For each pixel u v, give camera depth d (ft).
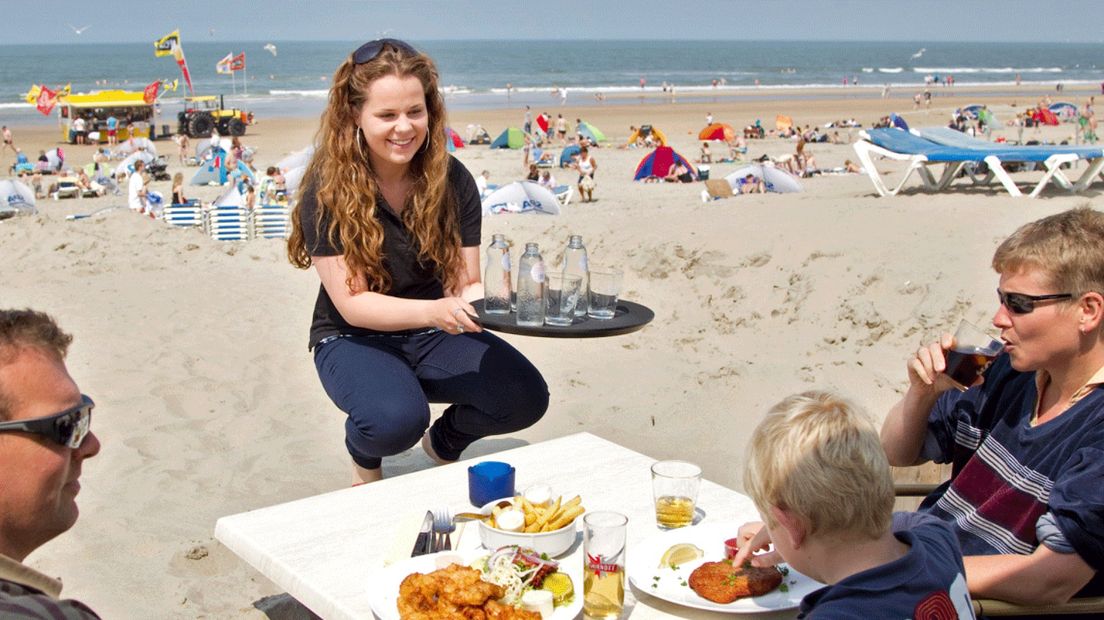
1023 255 7.57
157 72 359.66
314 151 12.67
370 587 8.16
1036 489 7.84
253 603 12.00
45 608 5.04
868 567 6.38
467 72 359.87
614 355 22.41
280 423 18.12
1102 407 7.58
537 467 11.40
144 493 14.97
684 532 9.33
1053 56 650.84
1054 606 7.47
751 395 19.22
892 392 19.31
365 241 12.33
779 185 53.36
